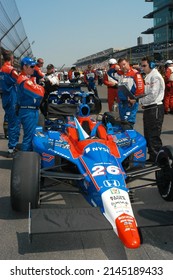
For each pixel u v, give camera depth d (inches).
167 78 529.0
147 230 161.9
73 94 381.7
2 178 240.5
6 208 187.6
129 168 207.8
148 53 2999.5
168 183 184.1
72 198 200.7
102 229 127.6
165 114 540.4
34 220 131.6
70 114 319.0
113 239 154.7
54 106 330.3
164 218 137.0
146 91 254.1
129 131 223.8
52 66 401.4
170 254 142.6
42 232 123.8
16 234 159.9
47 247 148.9
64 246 149.6
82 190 174.2
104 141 196.1
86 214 137.8
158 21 3302.2
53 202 194.7
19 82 245.6
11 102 286.0
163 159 190.1
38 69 405.7
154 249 146.3
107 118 255.4
